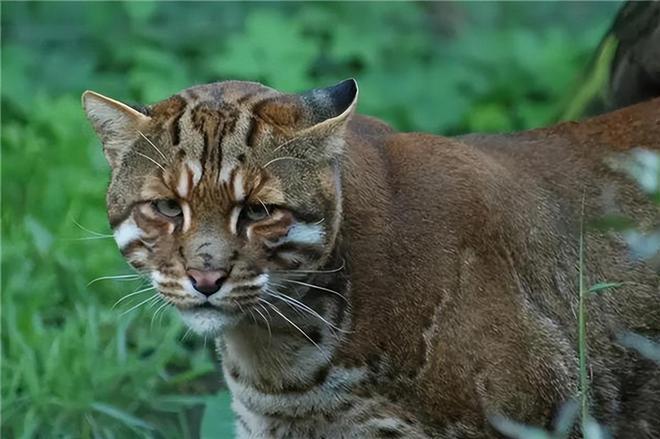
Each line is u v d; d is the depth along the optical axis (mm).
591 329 11289
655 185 10711
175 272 10148
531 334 10969
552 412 11039
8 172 16125
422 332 10758
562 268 11281
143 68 18266
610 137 11766
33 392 12906
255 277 10156
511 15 20078
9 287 14016
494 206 11078
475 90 18438
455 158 11141
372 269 10703
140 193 10273
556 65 18531
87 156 16203
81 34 19000
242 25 19172
